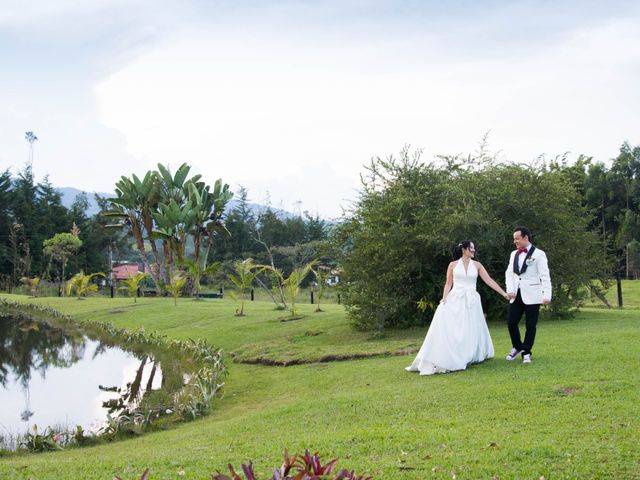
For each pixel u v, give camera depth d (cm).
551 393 755
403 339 1474
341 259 1712
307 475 339
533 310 950
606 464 506
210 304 2756
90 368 1634
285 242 6372
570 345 1080
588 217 1769
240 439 711
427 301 1636
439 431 640
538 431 612
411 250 1588
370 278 1606
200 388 1158
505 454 543
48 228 6400
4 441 938
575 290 1661
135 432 941
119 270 7056
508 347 1152
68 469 625
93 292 4872
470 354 965
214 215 4134
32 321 2886
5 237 6141
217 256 6347
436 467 525
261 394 1113
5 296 4381
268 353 1488
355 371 1127
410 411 747
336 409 805
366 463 550
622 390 741
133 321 2434
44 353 1920
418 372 1023
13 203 6166
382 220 1631
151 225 4006
